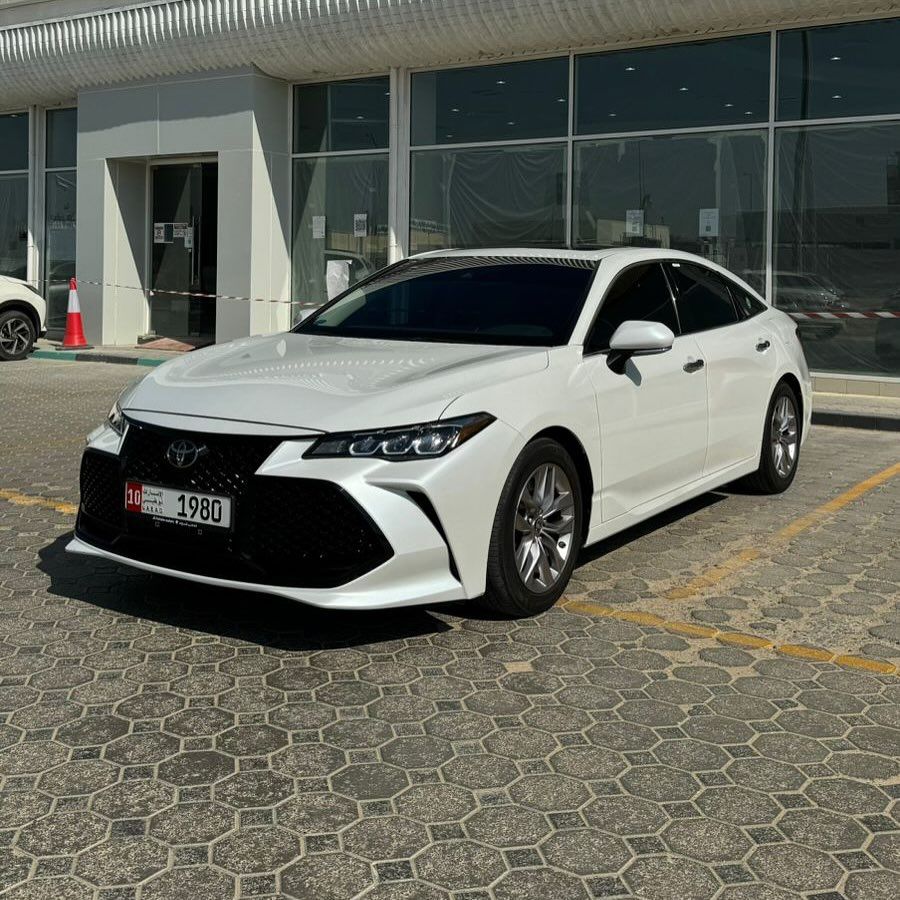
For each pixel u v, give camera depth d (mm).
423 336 5098
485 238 14023
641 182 12789
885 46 11180
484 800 3039
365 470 3898
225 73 15109
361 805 3010
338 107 15141
